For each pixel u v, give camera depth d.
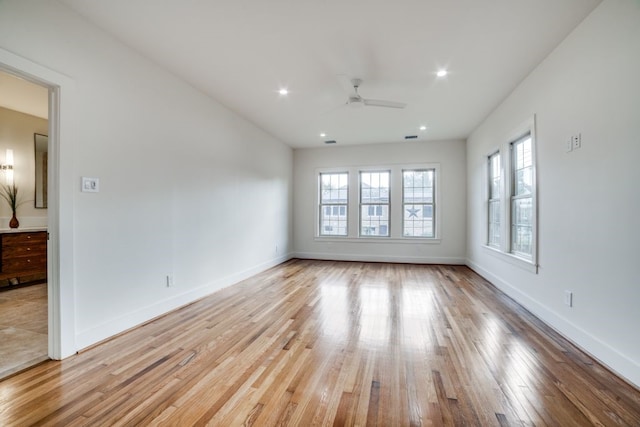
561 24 2.42
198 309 3.32
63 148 2.19
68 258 2.22
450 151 6.27
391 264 6.28
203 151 3.82
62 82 2.20
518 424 1.51
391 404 1.67
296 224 7.09
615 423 1.52
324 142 6.52
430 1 2.16
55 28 2.15
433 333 2.67
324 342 2.48
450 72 3.25
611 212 2.08
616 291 2.03
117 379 1.91
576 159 2.47
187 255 3.52
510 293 3.80
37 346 2.38
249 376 1.96
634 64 1.88
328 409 1.63
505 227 3.99
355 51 2.84
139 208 2.87
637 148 1.86
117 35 2.60
